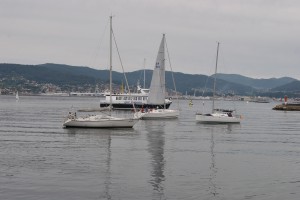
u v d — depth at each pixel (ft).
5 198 67.21
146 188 74.74
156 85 273.54
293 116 338.95
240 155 112.47
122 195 70.33
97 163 95.81
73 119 179.42
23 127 184.55
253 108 586.86
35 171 86.02
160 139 144.87
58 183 76.79
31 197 68.03
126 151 114.73
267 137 161.17
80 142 133.49
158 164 96.07
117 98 355.36
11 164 92.84
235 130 189.16
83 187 74.59
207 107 582.76
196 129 188.96
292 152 119.96
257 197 70.44
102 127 179.73
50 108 404.98
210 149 122.83
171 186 76.38
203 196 70.54
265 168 94.22
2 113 302.04
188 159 103.76
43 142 132.36
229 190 74.38
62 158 101.76
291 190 75.00
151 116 254.68
